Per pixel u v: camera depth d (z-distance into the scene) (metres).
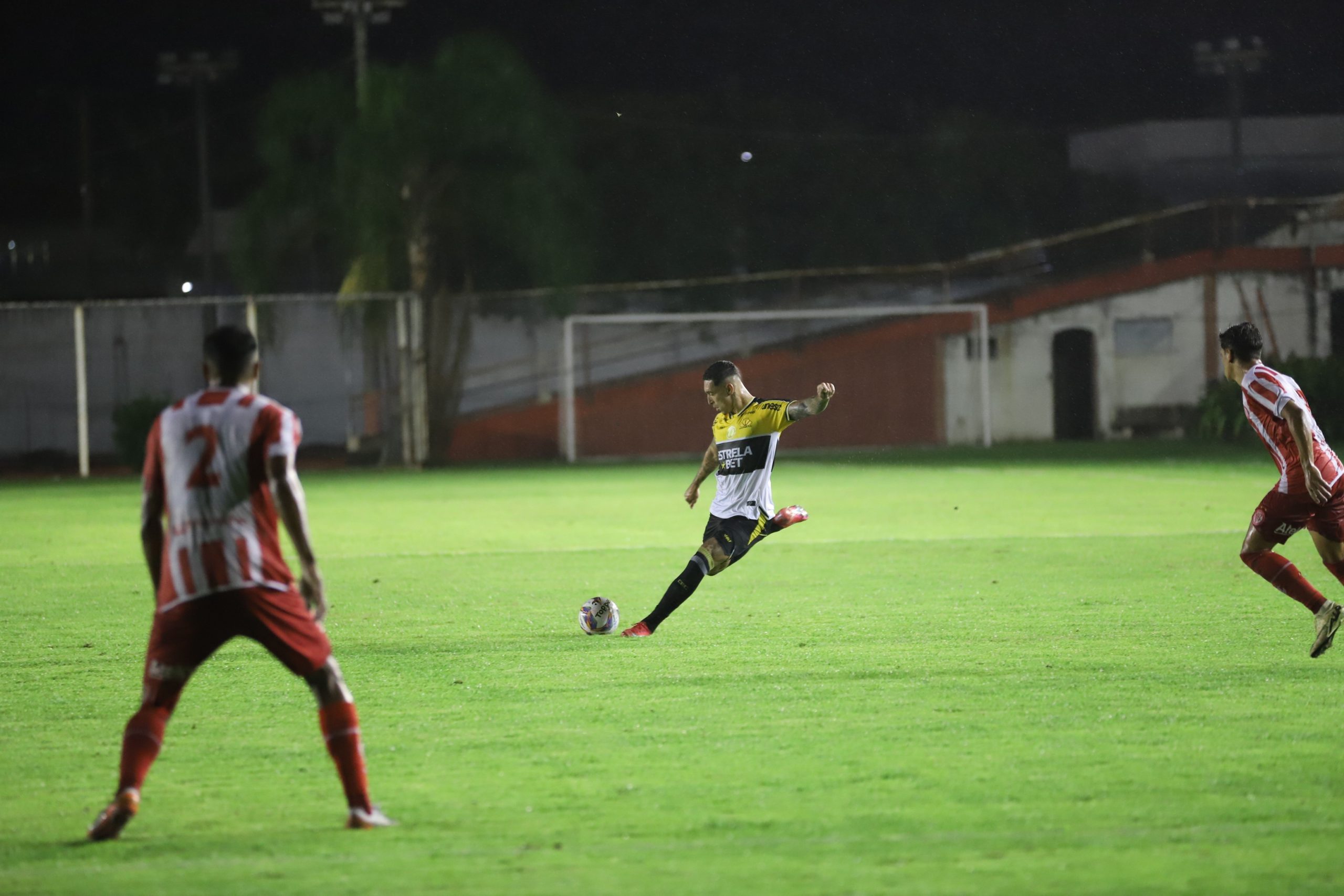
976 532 54.50
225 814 18.03
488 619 34.47
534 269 125.12
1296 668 26.64
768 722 22.59
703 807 17.95
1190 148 151.38
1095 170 152.50
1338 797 18.06
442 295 125.81
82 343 111.19
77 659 29.83
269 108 120.25
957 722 22.44
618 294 141.50
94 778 20.00
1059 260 148.50
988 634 31.02
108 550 53.22
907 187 149.25
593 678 26.62
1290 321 137.00
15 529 62.81
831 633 31.47
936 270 140.62
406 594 39.12
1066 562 44.50
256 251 121.38
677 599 31.17
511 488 87.06
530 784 19.16
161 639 17.25
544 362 135.38
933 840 16.52
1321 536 28.11
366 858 16.14
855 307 145.62
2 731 23.06
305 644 17.38
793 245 147.75
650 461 124.00
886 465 103.38
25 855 16.42
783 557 46.47
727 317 126.69
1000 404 138.88
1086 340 139.50
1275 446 28.25
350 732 17.42
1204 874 15.30
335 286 131.00
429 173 123.88
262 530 17.38
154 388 130.62
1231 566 42.88
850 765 19.83
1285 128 152.75
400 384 114.31
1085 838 16.52
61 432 129.00
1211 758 19.98
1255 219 142.62
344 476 105.88
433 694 25.20
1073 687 25.05
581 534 56.81
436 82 120.50
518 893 14.95
